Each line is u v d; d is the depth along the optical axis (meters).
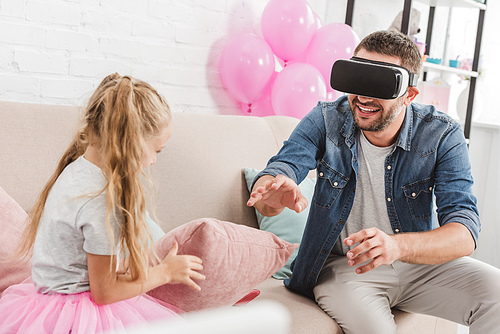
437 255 1.46
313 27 2.38
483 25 3.37
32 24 1.81
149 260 1.12
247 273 1.16
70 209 1.05
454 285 1.58
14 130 1.46
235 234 1.14
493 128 3.49
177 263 1.06
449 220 1.56
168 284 1.12
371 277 1.61
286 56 2.40
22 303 1.08
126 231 1.05
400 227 1.66
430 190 1.66
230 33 2.42
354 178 1.65
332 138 1.69
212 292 1.12
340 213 1.65
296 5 2.30
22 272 1.27
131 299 1.12
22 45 1.79
